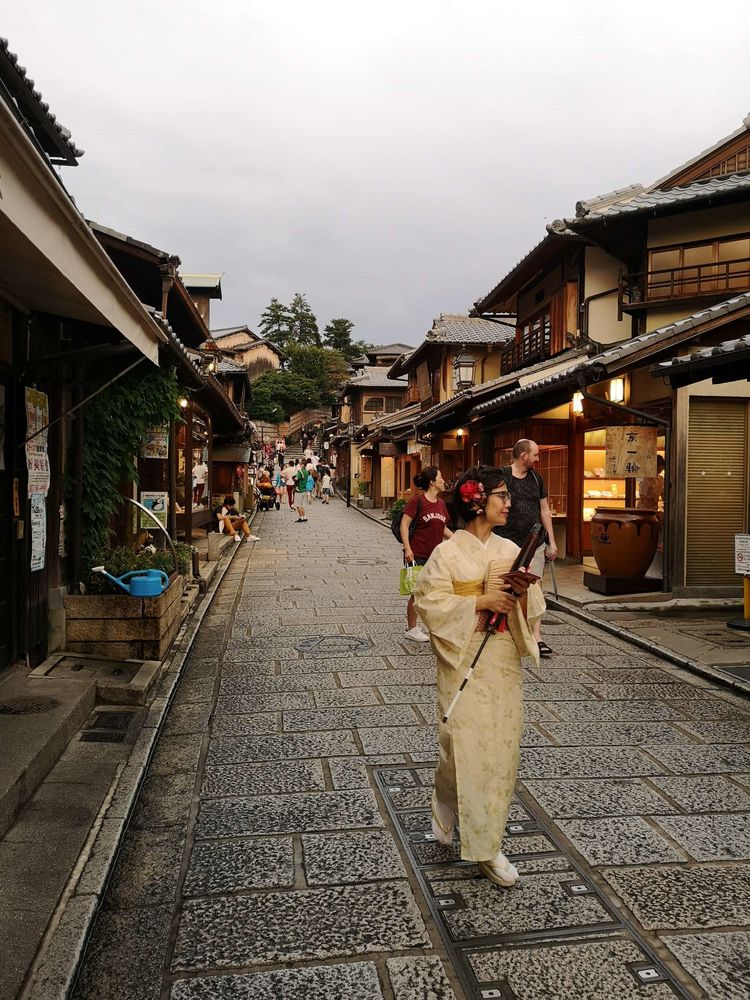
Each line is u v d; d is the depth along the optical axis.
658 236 11.39
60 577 5.86
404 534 7.13
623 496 12.97
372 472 32.66
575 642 7.24
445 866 3.03
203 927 2.62
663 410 9.70
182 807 3.60
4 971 2.26
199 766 4.11
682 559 8.77
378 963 2.42
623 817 3.47
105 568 6.12
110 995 2.28
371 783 3.86
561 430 13.10
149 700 5.08
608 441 8.87
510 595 2.79
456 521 3.11
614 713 5.03
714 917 2.67
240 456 25.30
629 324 12.64
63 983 2.23
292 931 2.59
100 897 2.72
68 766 3.91
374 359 45.97
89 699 4.79
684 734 4.62
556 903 2.76
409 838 3.27
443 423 19.22
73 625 5.67
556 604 9.09
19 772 3.41
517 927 2.61
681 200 10.73
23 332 4.96
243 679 5.86
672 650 6.61
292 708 5.12
